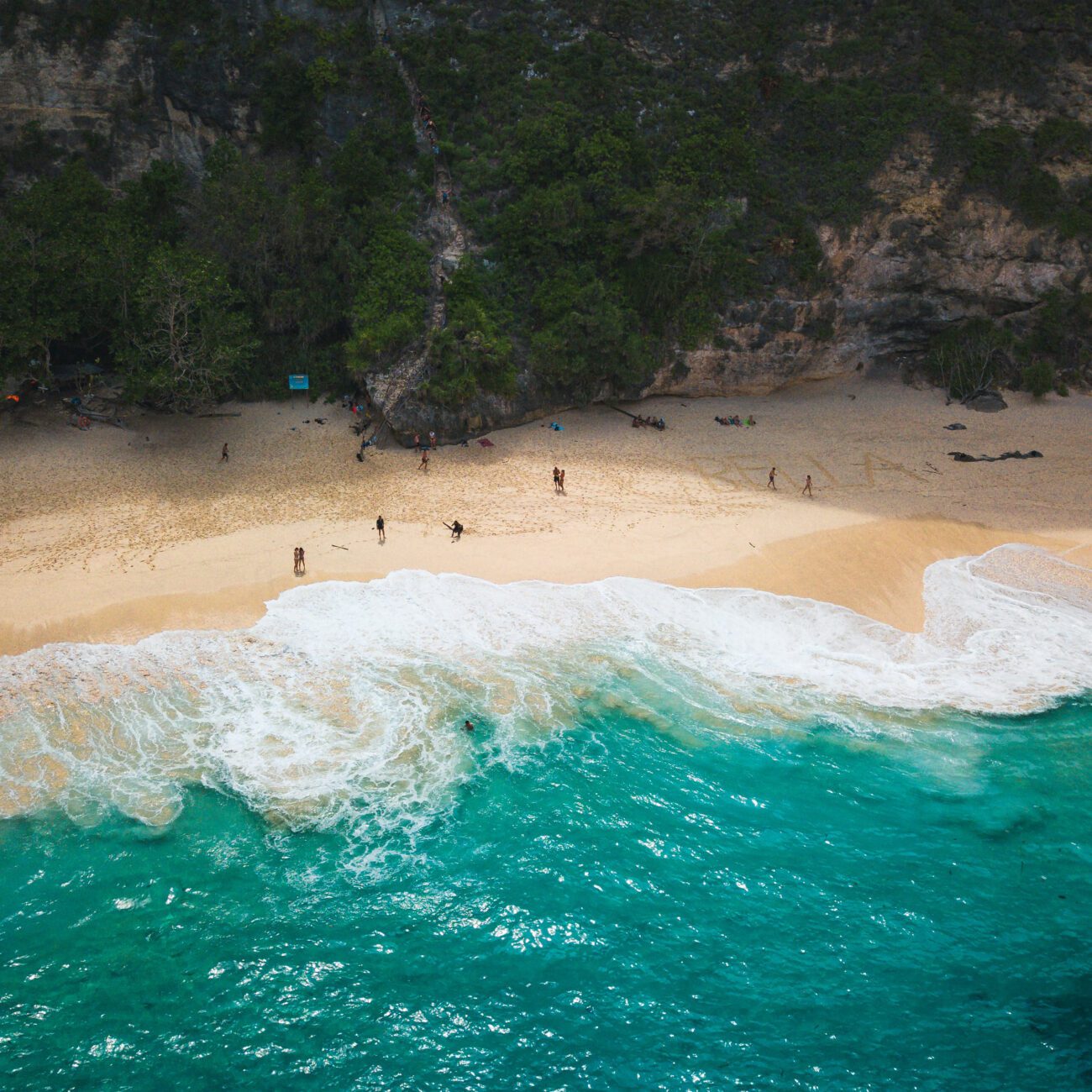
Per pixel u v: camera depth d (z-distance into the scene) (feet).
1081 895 103.19
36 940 94.79
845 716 128.16
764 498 177.27
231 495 172.45
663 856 107.04
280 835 106.93
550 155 220.84
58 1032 86.99
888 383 235.81
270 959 94.43
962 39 235.61
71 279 192.03
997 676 135.85
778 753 121.90
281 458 187.73
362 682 128.16
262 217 207.21
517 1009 90.79
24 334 181.88
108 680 124.88
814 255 223.30
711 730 125.08
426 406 193.26
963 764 120.78
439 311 205.46
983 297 231.50
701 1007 91.20
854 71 236.43
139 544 154.30
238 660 130.21
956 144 227.20
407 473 183.83
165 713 120.98
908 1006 91.40
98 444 188.34
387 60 228.02
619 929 98.89
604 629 141.28
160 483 175.52
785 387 231.71
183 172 226.17
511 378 200.13
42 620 133.90
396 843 107.04
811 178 228.22
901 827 111.55
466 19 235.40
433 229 217.56
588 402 213.66
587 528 165.37
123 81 224.74
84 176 216.54
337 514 167.22
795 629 143.64
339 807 110.52
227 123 228.22
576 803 113.19
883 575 155.43
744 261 221.25
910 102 230.07
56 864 102.32
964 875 105.50
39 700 120.88
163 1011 89.35
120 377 205.87
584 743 121.90
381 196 219.00
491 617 141.90
